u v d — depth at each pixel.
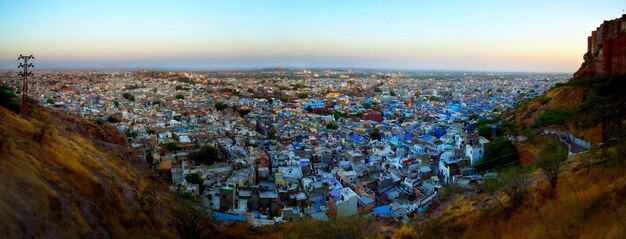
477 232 28.11
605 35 90.44
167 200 41.72
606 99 68.62
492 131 86.81
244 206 55.81
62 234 22.81
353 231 35.53
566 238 19.97
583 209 22.45
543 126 74.00
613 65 81.38
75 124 55.44
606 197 22.72
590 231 19.02
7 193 21.92
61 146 32.84
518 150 67.06
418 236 33.47
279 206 59.00
